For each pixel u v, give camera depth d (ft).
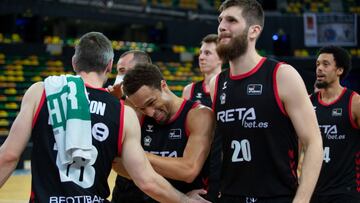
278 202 8.62
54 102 7.67
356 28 52.13
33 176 7.68
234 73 9.06
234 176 8.96
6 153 7.62
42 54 49.93
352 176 12.64
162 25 55.98
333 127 12.81
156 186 8.06
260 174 8.73
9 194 25.07
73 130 7.45
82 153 7.43
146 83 9.07
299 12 64.85
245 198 8.82
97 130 7.70
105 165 7.79
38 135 7.72
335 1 67.31
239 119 8.84
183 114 9.66
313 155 8.31
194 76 55.01
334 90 13.09
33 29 50.19
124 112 7.97
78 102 7.60
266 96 8.65
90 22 56.03
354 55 52.34
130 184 10.84
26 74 47.50
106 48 8.16
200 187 9.84
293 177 8.79
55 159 7.57
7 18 49.78
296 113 8.46
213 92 9.47
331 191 12.57
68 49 51.01
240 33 8.72
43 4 50.19
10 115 43.01
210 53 15.21
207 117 9.51
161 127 9.79
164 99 9.45
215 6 64.85
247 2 8.81
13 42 48.85
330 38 52.65
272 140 8.65
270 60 8.87
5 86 45.65
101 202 7.75
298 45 54.29
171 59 55.88
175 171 8.95
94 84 8.03
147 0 60.80
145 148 9.86
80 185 7.55
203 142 9.32
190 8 61.36
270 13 61.82
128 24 56.29
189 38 56.59
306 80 38.52
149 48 56.44
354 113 12.71
